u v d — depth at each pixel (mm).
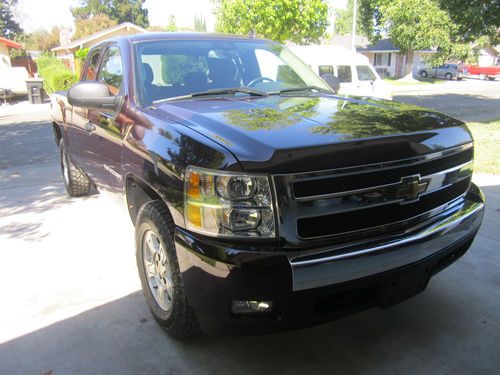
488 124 11484
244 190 2230
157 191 2699
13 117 16859
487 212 5078
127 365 2756
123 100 3506
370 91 12461
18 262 4133
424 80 39438
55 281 3768
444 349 2850
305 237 2279
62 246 4461
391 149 2422
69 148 5133
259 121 2684
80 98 3361
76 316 3268
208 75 3791
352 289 2340
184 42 3969
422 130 2643
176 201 2492
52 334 3066
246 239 2260
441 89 28438
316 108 3057
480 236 4469
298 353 2838
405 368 2686
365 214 2406
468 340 2932
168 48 3846
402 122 2736
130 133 3215
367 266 2332
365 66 12758
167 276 2828
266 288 2215
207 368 2715
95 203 5785
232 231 2268
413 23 16016
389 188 2428
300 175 2219
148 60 3676
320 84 4250
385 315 3225
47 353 2879
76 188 5871
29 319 3242
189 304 2496
